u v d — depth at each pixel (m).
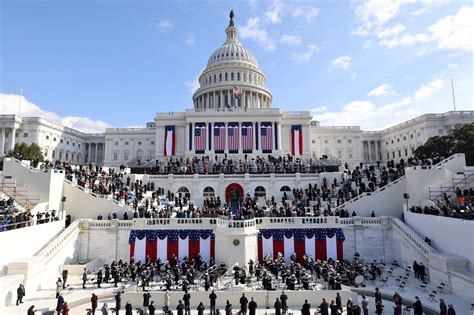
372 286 26.69
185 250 33.41
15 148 74.62
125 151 108.38
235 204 49.78
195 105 108.69
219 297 23.88
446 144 63.34
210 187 50.81
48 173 35.88
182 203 44.44
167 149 77.38
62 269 30.25
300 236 33.91
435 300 23.16
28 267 24.95
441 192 35.84
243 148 75.06
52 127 104.75
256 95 100.75
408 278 28.69
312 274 29.41
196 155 74.19
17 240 26.30
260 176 50.81
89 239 33.97
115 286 26.84
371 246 34.34
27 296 24.56
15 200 34.19
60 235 31.16
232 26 117.19
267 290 24.59
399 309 19.72
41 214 31.69
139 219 34.12
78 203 37.66
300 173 51.31
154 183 50.47
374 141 116.00
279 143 76.31
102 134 120.69
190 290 24.86
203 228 34.06
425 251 28.66
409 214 34.09
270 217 34.81
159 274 30.22
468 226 25.17
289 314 20.80
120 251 33.75
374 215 37.06
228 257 31.44
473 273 24.02
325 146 103.12
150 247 33.44
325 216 35.25
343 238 33.88
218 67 103.19
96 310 22.67
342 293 23.73
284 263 30.28
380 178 45.34
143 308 23.61
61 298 20.67
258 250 33.53
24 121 99.06
